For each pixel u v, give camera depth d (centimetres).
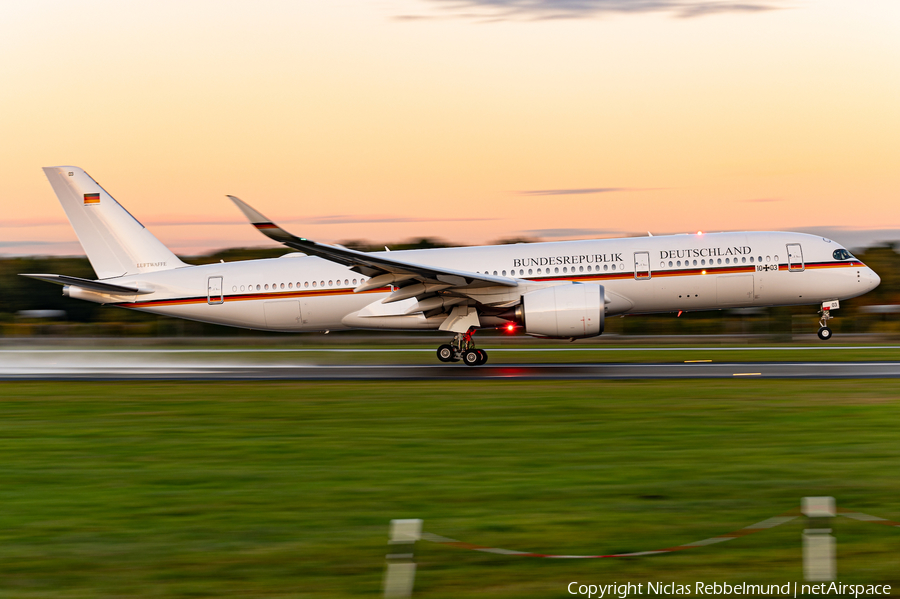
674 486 4922
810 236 13188
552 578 3447
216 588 3347
